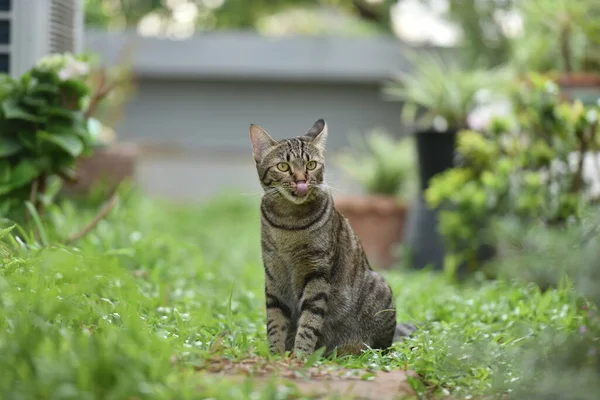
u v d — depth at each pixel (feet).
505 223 25.49
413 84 37.81
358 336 17.22
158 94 58.34
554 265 13.91
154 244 26.13
